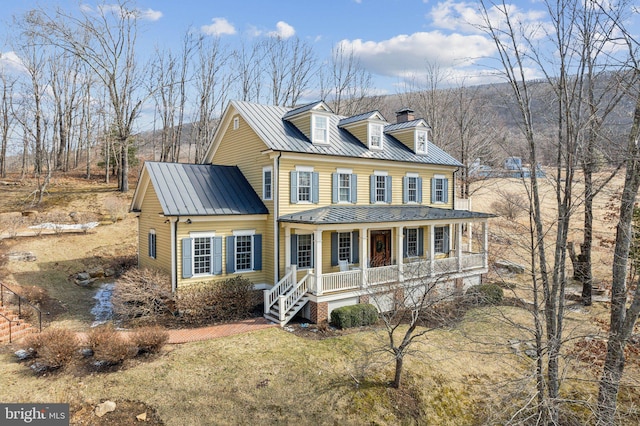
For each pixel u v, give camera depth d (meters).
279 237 18.89
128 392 10.96
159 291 16.48
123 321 16.45
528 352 14.58
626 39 8.81
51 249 24.08
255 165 20.38
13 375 11.42
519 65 9.58
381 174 22.59
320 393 11.61
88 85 42.00
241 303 17.20
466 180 34.81
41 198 31.42
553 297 10.01
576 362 11.60
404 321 17.44
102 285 21.61
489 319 15.64
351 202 21.38
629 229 11.42
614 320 11.93
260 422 10.43
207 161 25.03
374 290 17.30
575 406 12.26
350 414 11.05
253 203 19.52
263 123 20.52
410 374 12.83
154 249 19.97
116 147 41.62
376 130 22.61
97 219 30.05
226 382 11.67
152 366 12.23
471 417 11.65
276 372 12.31
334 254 20.58
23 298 16.69
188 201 17.88
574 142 9.37
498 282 20.56
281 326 16.05
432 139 41.34
